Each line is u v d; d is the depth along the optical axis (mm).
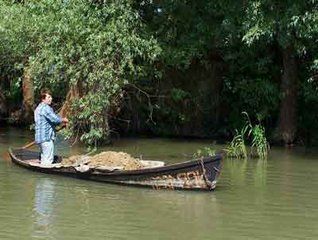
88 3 32719
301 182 22531
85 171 22172
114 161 22953
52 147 24922
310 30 27922
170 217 17078
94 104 32438
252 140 33031
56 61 32781
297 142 35062
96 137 33188
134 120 38969
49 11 33375
